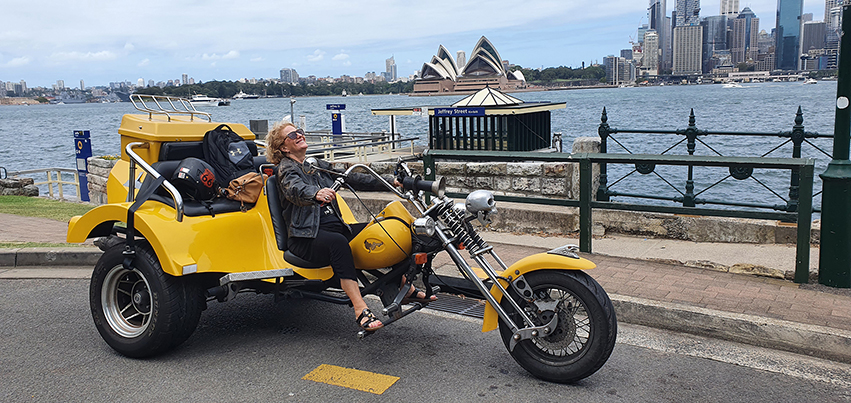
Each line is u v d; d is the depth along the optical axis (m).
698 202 7.53
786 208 7.10
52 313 5.73
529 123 15.20
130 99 5.59
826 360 4.34
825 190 5.38
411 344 4.82
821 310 4.84
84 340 5.04
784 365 4.27
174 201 4.49
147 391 4.05
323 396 3.94
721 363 4.32
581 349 3.97
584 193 6.65
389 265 4.34
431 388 4.02
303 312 5.67
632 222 7.80
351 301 4.34
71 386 4.15
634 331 4.97
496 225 8.48
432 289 4.53
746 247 6.90
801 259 5.54
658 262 6.43
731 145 31.73
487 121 14.91
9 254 7.50
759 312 4.83
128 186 5.22
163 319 4.43
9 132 94.06
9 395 4.02
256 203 4.76
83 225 4.84
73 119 151.62
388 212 4.38
